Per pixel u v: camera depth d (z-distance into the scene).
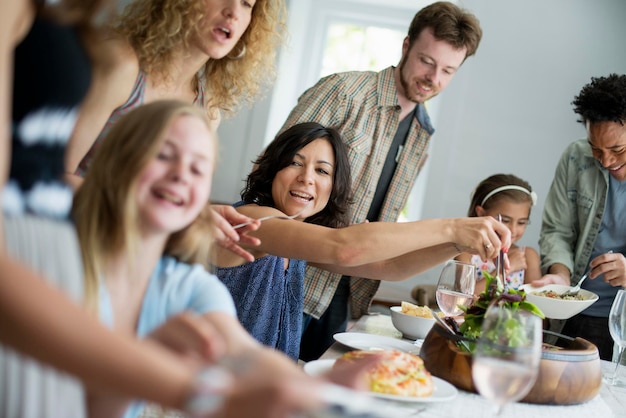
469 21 2.47
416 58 2.50
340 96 2.54
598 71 3.96
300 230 1.66
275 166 2.04
